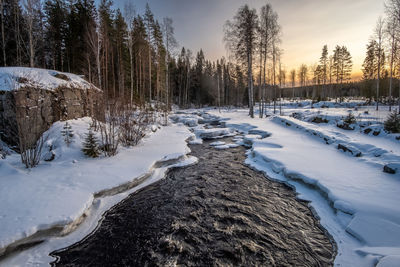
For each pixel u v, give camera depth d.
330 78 36.56
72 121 8.37
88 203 3.99
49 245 3.16
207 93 44.91
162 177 6.19
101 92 11.01
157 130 12.80
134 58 24.34
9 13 15.54
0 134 5.91
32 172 5.00
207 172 6.66
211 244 3.29
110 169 5.73
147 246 3.25
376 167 5.45
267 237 3.44
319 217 3.92
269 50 18.14
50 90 7.46
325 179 4.95
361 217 3.43
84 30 16.67
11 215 3.29
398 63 20.81
